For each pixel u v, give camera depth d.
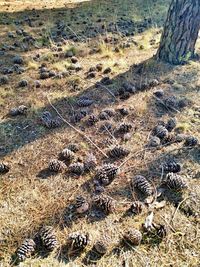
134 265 2.38
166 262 2.41
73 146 3.47
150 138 3.67
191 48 5.53
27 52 5.82
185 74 5.12
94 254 2.44
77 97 4.43
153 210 2.81
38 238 2.53
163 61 5.50
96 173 3.14
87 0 9.58
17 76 4.92
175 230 2.64
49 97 4.42
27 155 3.40
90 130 3.79
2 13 7.93
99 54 5.87
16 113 4.02
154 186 3.04
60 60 5.55
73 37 6.59
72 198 2.90
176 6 5.15
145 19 7.88
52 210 2.78
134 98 4.41
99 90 4.60
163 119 4.02
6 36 6.48
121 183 3.07
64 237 2.56
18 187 3.00
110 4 8.91
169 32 5.32
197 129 3.88
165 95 4.50
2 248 2.46
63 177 3.12
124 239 2.54
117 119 3.99
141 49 6.15
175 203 2.89
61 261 2.38
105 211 2.76
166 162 3.33
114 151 3.38
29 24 7.21
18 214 2.73
